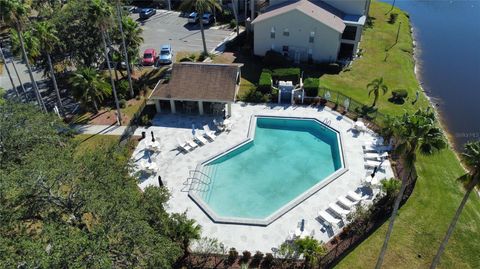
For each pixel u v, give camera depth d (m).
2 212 22.69
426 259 30.50
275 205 35.50
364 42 69.19
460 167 41.41
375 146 41.31
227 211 34.69
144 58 60.03
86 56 51.19
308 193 35.47
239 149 42.28
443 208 35.00
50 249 20.77
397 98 51.88
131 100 51.31
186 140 42.72
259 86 50.34
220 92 45.75
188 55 62.72
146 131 44.44
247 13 79.44
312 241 28.94
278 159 41.25
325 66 58.34
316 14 57.75
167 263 24.55
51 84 55.22
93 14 41.38
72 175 25.03
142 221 24.31
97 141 43.00
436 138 23.02
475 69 65.75
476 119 52.06
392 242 31.47
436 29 84.56
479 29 85.06
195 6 57.38
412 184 36.16
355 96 51.94
